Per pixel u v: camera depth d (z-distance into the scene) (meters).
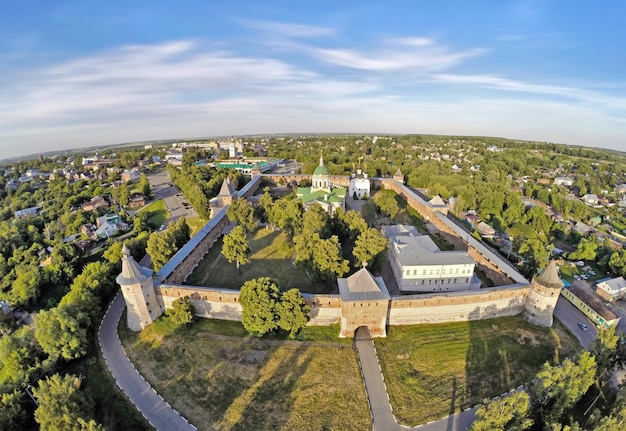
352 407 50.97
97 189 197.38
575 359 50.19
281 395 52.94
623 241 137.12
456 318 69.25
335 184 176.25
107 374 57.66
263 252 96.69
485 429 41.09
